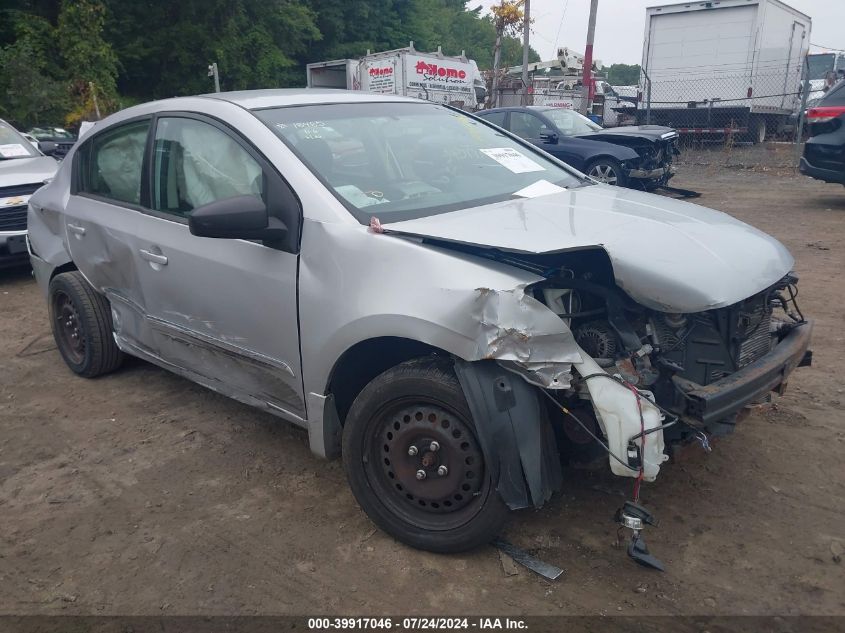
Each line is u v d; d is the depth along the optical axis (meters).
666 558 2.98
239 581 2.92
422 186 3.54
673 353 3.02
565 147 12.32
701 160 17.75
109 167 4.43
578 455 2.99
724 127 20.22
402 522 3.06
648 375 2.84
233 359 3.65
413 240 2.93
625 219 3.22
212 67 17.92
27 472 3.81
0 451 4.04
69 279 4.82
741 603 2.71
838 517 3.21
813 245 8.40
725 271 2.94
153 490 3.60
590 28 19.25
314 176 3.24
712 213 3.68
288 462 3.83
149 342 4.29
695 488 3.46
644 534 3.12
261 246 3.34
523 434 2.70
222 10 31.84
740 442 3.87
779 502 3.34
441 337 2.71
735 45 19.75
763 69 19.95
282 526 3.27
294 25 35.34
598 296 3.05
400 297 2.82
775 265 3.22
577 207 3.41
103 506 3.47
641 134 12.30
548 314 2.70
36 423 4.36
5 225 7.42
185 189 3.79
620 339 2.90
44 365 5.31
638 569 2.92
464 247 2.88
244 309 3.44
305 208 3.17
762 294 3.18
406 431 2.98
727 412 2.83
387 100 4.21
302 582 2.90
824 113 10.59
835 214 10.44
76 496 3.56
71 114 25.31
